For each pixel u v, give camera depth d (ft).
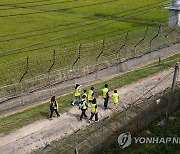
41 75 193.77
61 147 128.06
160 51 251.80
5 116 166.20
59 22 328.49
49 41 268.00
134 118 152.66
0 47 251.39
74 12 368.07
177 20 292.20
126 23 328.29
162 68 225.35
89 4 407.64
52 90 189.57
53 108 149.28
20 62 205.98
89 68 211.20
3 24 317.01
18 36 281.74
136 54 237.45
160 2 420.77
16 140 134.41
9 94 176.65
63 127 144.97
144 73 215.31
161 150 142.51
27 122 149.28
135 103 167.94
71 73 202.59
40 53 236.63
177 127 157.69
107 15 357.41
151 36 269.23
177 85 186.70
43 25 317.42
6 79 185.47
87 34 289.53
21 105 176.96
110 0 434.71
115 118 150.41
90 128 142.31
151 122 160.66
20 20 331.77
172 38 271.69
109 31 299.38
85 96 149.59
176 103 174.09
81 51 231.71
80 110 160.86
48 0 403.54
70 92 196.95
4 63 205.77
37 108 169.27
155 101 164.96
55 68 203.51
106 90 158.20
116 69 221.87
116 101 163.12
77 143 130.62
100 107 163.94
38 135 138.51
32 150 127.54
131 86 192.34
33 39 273.95
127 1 429.38
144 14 361.51
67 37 280.31
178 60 242.58
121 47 229.66
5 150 127.54
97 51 233.76
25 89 183.21
